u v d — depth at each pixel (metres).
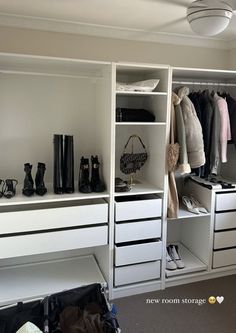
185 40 2.90
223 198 2.70
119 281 2.46
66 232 2.29
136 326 2.16
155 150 2.64
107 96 2.33
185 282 2.70
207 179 2.94
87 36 2.62
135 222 2.45
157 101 2.55
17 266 2.70
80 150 2.73
